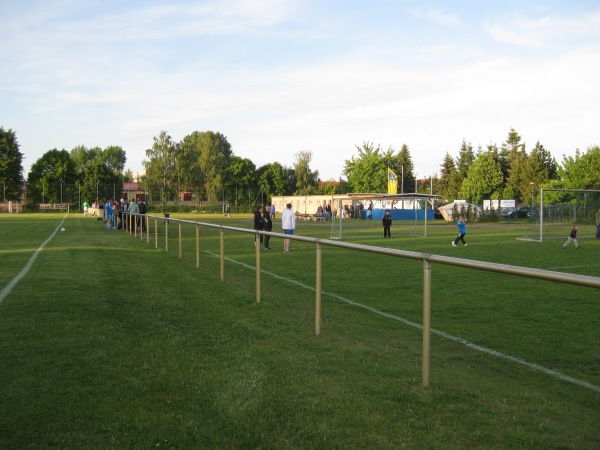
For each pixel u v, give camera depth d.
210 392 4.48
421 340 5.80
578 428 3.76
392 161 84.81
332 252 8.22
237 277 11.20
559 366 4.25
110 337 6.20
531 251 21.38
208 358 5.49
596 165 53.06
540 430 3.74
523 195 73.12
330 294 7.90
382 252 5.36
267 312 7.90
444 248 23.09
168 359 5.43
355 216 58.84
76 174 99.50
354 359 5.50
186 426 3.80
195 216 67.19
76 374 4.89
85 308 7.70
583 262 17.19
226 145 112.25
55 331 6.38
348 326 6.38
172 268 13.02
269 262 10.65
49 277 10.68
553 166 76.31
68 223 39.38
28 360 5.27
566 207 35.16
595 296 4.21
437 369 4.98
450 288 6.09
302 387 4.64
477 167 73.81
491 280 5.37
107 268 12.49
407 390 4.57
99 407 4.13
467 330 5.39
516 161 77.44
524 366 4.57
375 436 3.67
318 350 5.87
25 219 48.50
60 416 3.94
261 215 20.91
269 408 4.16
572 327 4.39
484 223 53.47
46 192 82.25
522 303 4.91
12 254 15.45
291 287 8.87
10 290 9.09
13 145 85.31
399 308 6.87
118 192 84.88
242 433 3.69
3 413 3.98
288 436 3.67
